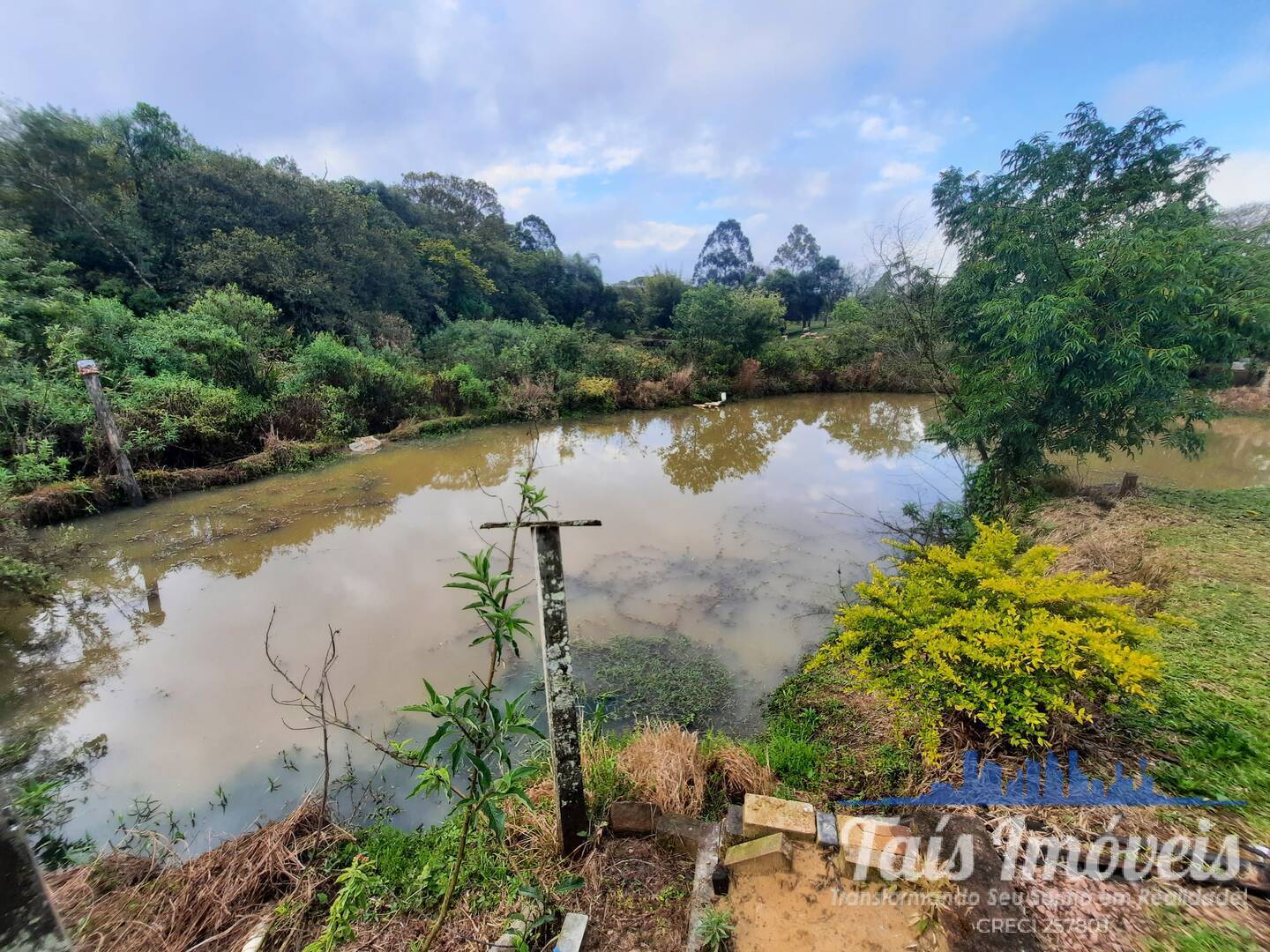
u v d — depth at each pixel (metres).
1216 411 6.21
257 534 7.30
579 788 2.40
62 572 6.15
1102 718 2.70
